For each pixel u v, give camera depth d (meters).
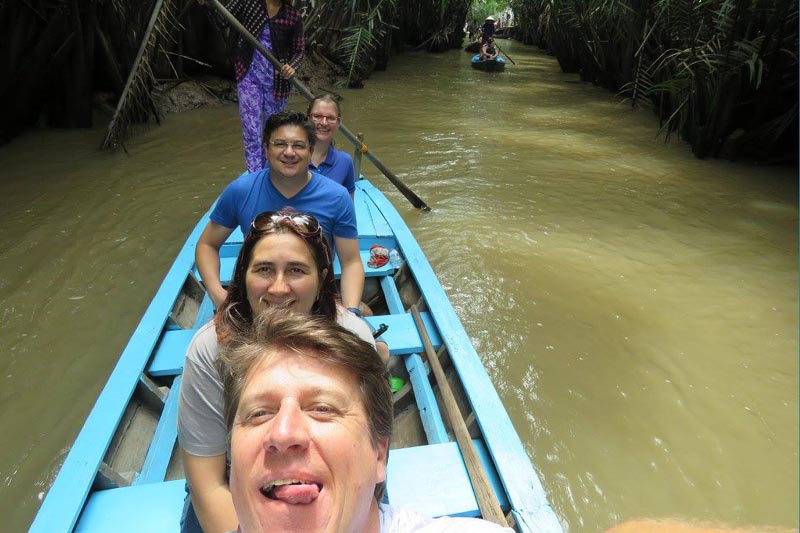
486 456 1.84
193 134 6.94
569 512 2.29
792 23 5.71
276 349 0.68
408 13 14.94
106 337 3.13
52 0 6.38
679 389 2.91
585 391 2.89
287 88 3.80
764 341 3.28
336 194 2.07
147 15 7.02
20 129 6.62
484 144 7.04
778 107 6.49
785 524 2.24
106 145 6.20
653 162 6.50
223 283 2.92
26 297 3.44
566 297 3.66
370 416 0.68
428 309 2.61
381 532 0.76
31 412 2.63
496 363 3.06
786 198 5.46
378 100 9.73
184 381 1.22
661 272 4.00
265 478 0.61
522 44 21.34
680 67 6.73
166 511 1.57
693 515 2.27
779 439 2.62
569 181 5.79
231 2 3.57
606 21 9.29
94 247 4.05
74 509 1.52
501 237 4.45
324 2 10.00
